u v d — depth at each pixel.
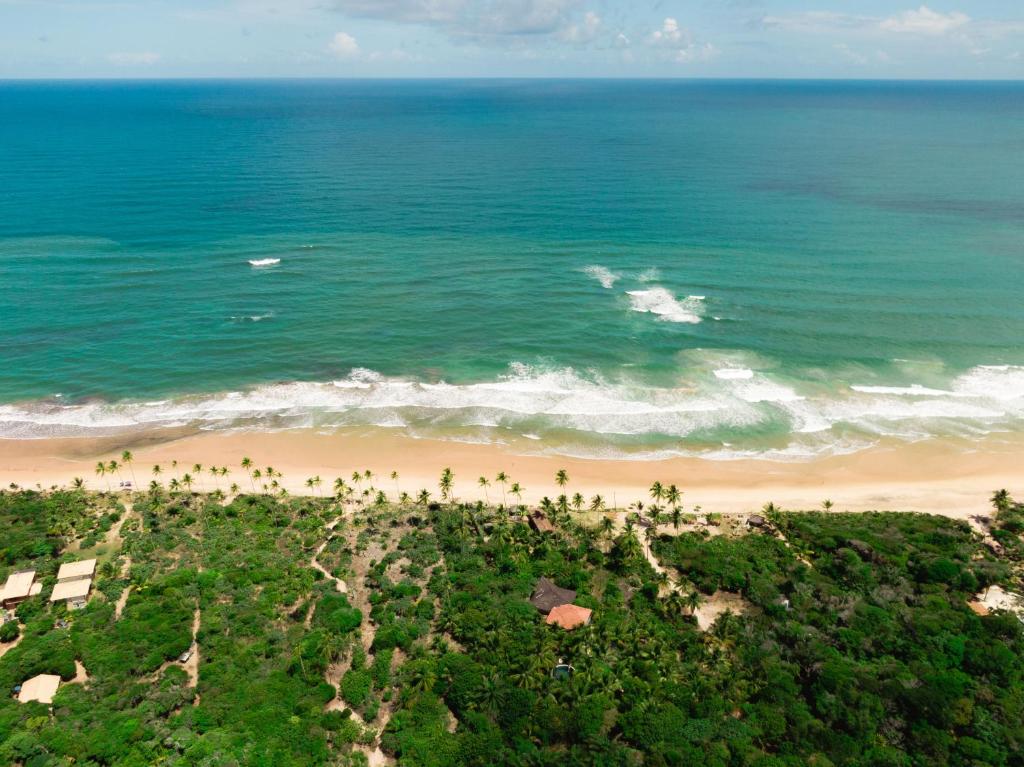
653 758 43.56
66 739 43.81
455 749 44.66
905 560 61.94
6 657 50.94
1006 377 94.00
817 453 80.88
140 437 83.75
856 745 44.50
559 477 70.69
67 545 64.50
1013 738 44.12
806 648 51.78
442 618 55.75
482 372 96.25
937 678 48.31
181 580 59.41
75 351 100.19
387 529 68.25
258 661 51.66
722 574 60.47
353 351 101.56
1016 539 65.00
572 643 52.19
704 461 79.88
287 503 72.19
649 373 95.62
